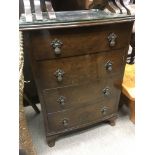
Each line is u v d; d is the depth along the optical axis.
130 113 1.66
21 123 1.03
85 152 1.42
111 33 1.15
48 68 1.11
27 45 1.00
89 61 1.19
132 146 1.45
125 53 1.30
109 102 1.47
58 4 1.27
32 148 1.20
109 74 1.32
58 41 1.03
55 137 1.42
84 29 1.05
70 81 1.21
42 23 0.95
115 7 1.19
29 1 1.02
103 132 1.58
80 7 1.29
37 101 1.84
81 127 1.47
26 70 1.65
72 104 1.31
